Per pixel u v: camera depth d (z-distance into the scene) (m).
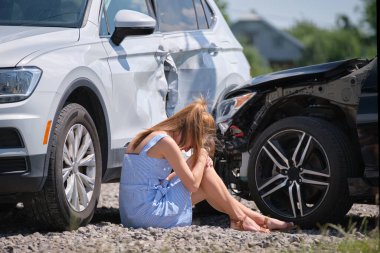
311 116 8.62
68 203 7.96
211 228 8.15
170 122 8.39
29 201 7.83
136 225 8.27
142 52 9.23
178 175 8.19
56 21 8.70
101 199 11.29
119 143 8.81
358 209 10.14
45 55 7.90
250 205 10.54
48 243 7.40
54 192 7.79
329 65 8.36
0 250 7.15
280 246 7.18
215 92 10.34
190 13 10.58
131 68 9.02
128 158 8.37
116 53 8.84
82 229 8.05
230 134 8.90
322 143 8.11
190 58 10.08
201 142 8.30
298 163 8.30
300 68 8.59
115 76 8.74
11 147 7.54
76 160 8.13
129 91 8.96
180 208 8.30
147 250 7.00
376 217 9.16
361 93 7.92
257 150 8.55
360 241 6.98
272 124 8.52
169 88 9.71
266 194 8.52
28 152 7.55
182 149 8.41
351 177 8.02
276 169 8.48
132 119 9.04
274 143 8.43
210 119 8.35
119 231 7.95
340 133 8.15
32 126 7.57
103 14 9.02
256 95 8.77
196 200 8.48
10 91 7.59
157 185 8.30
